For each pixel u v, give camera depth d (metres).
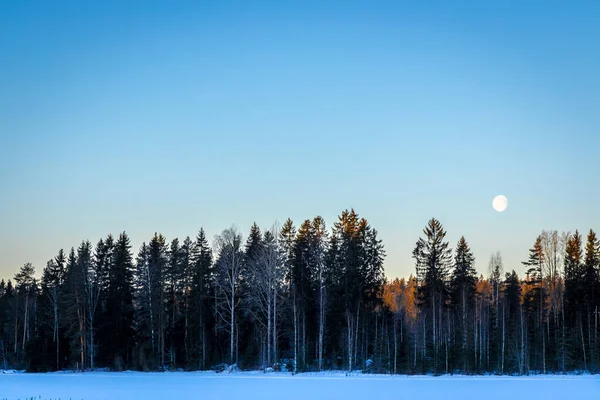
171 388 53.75
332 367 75.31
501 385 58.06
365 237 85.75
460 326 80.94
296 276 81.12
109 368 78.25
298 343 74.50
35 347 78.56
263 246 77.44
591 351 76.38
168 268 84.50
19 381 61.53
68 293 79.19
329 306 78.25
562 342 75.81
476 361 74.94
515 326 81.31
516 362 76.19
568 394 51.91
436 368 71.06
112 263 85.81
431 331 83.62
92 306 80.56
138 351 77.12
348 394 50.06
